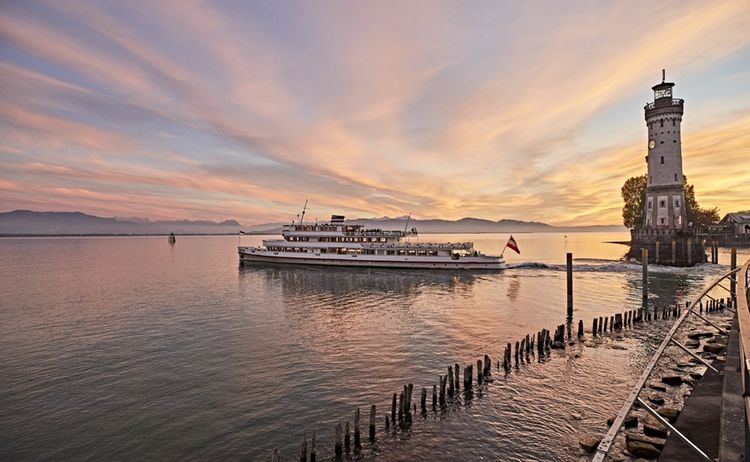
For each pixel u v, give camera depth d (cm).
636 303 4547
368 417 1858
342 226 8612
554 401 1983
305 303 4666
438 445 1614
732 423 993
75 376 2362
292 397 2069
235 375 2367
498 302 4688
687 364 2417
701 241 8088
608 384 2178
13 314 4041
